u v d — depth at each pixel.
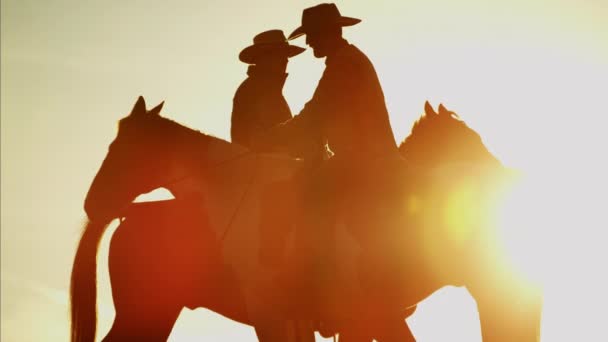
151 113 15.43
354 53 14.80
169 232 15.26
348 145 14.62
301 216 14.51
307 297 14.48
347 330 15.29
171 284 15.22
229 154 15.29
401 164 14.41
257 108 16.52
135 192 15.31
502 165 14.47
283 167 14.97
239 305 15.08
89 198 15.21
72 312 15.29
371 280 14.16
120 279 15.39
